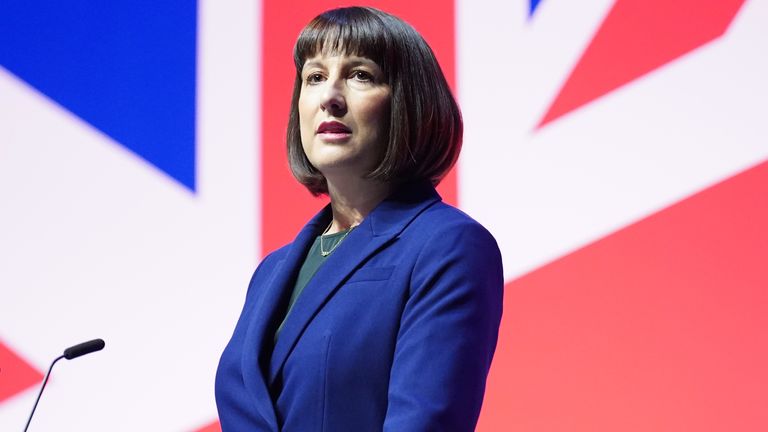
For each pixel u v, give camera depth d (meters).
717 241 5.28
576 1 5.65
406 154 2.97
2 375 6.13
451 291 2.63
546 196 5.57
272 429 2.65
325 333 2.67
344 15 3.07
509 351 5.54
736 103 5.33
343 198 3.12
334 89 2.97
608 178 5.48
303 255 3.10
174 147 6.18
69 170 6.29
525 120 5.65
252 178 6.04
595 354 5.39
